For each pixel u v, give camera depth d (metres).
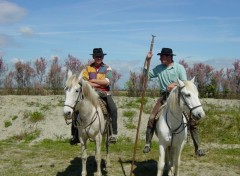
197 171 6.26
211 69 15.12
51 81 14.90
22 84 14.91
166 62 5.19
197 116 4.32
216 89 14.98
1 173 6.15
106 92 5.62
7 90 14.88
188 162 6.86
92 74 5.62
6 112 11.26
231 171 6.30
